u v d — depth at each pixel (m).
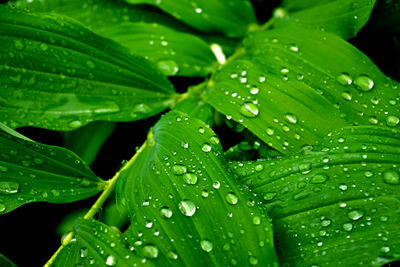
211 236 0.33
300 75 0.36
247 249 0.33
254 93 0.36
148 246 0.33
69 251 0.34
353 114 0.35
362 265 0.32
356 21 0.37
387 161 0.34
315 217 0.33
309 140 0.35
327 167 0.34
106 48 0.37
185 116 0.36
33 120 0.36
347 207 0.33
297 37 0.37
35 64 0.36
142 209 0.34
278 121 0.35
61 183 0.35
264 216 0.33
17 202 0.34
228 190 0.34
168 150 0.35
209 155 0.34
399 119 0.35
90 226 0.34
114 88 0.37
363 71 0.36
